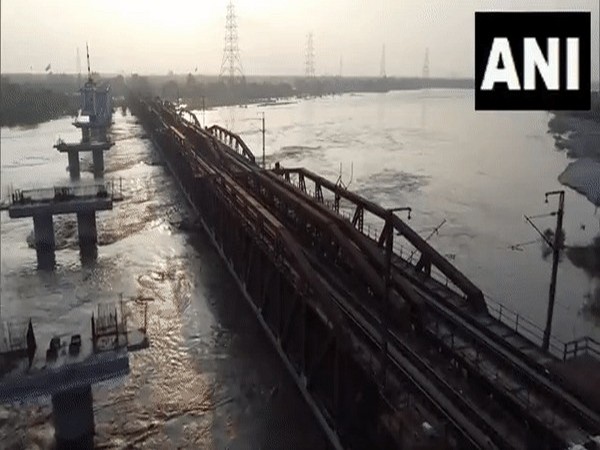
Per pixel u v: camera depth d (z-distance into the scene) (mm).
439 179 92875
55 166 105375
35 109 151125
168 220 69062
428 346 26250
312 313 27688
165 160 105375
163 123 111688
